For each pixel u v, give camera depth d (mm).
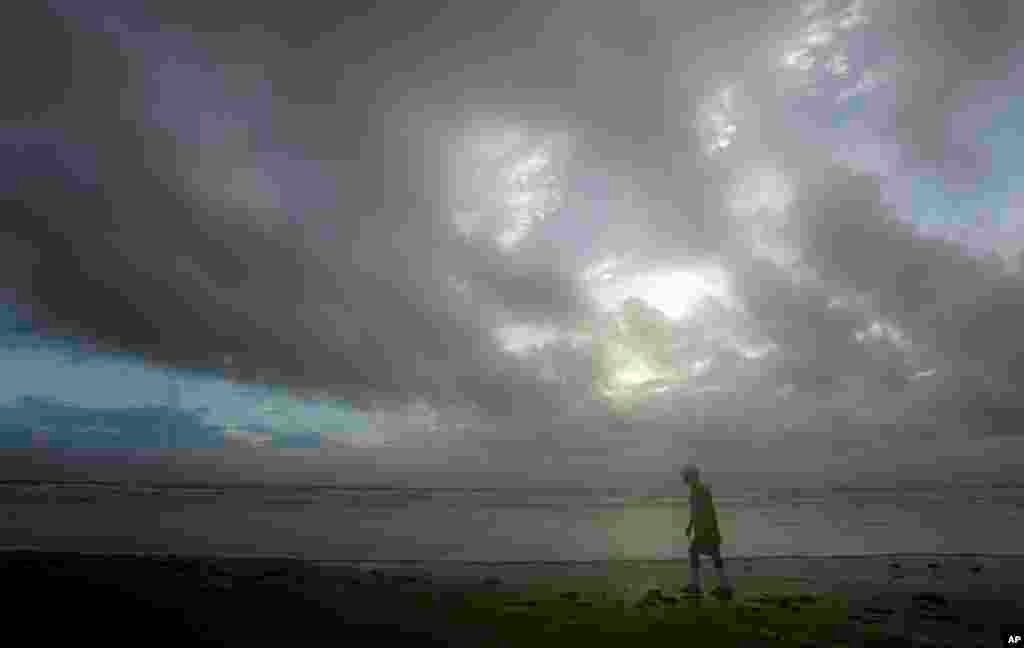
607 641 9602
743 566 17859
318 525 32781
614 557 21859
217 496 54969
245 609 11102
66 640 8945
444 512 45094
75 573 13383
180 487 63531
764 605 12383
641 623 10695
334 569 16859
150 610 10664
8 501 41344
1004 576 16266
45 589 11648
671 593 13797
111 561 15727
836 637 9969
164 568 15039
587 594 13617
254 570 15867
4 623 9547
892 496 64062
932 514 40812
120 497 49688
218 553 21516
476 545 25234
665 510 51250
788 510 46438
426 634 9875
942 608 12492
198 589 12539
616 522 37906
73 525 28641
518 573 16891
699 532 13453
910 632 10445
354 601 12188
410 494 69500
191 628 9766
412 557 21078
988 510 43969
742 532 30312
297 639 9398
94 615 10195
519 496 69500
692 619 11023
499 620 10891
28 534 25016
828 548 23938
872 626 10750
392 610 11508
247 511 40938
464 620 10852
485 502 60438
